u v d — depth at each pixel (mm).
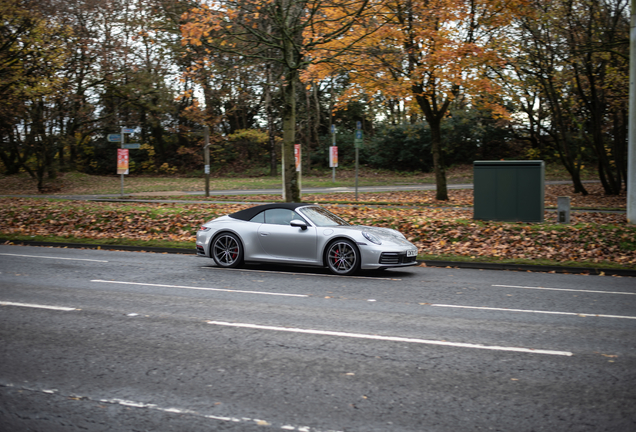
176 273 9492
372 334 5512
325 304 6980
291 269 10094
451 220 14359
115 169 52344
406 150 45844
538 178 14352
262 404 3674
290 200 15430
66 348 4934
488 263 10883
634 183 14070
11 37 24344
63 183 39500
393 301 7238
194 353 4812
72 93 38281
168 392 3879
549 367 4508
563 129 27141
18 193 33750
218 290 7898
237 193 29250
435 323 6023
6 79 24719
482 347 5086
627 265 10547
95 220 16406
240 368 4410
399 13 15492
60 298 7191
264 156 52031
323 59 15055
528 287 8555
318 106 46406
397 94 16672
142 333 5469
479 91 19875
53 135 37938
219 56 15797
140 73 40344
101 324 5824
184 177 49000
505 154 48938
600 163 26547
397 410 3586
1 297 7195
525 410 3596
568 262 10867
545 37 22969
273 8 14695
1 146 40406
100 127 45188
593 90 24531
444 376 4262
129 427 3314
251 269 10047
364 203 21422
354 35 16797
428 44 16828
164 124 47375
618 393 3912
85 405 3643
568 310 6828
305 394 3857
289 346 5051
